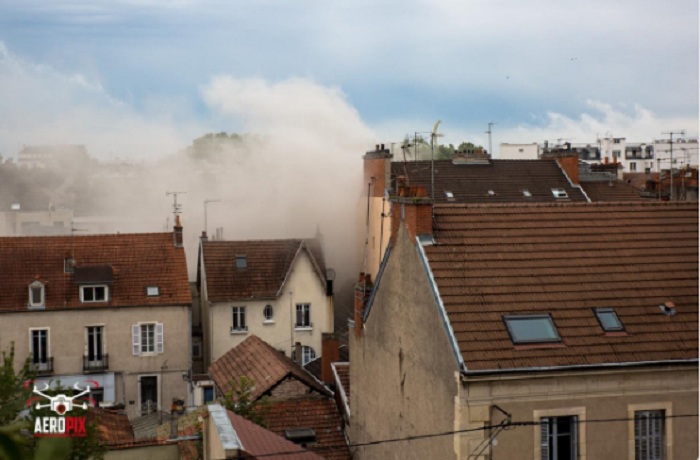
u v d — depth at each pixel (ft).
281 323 189.47
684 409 75.61
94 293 169.27
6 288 167.73
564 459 73.97
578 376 73.67
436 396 77.66
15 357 165.17
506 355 73.72
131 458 98.63
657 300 80.89
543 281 81.25
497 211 88.07
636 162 490.08
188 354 171.01
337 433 112.78
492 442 72.08
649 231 88.33
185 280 174.50
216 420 75.31
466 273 80.79
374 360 97.35
